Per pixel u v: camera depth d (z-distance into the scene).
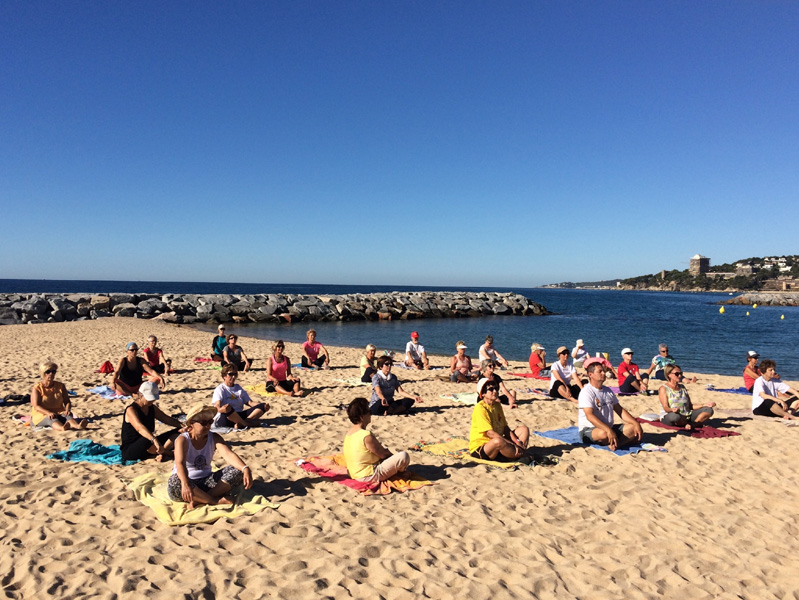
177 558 3.83
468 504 5.04
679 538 4.42
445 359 18.39
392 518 4.63
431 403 9.91
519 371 14.60
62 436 7.03
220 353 14.57
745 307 73.00
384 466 5.34
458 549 4.11
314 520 4.54
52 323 26.91
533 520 4.71
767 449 7.04
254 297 40.56
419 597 3.43
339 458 6.20
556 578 3.71
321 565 3.79
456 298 49.94
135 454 5.96
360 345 23.86
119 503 4.78
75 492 5.07
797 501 5.27
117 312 32.84
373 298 45.28
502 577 3.73
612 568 3.91
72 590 3.39
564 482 5.69
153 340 12.16
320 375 13.16
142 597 3.30
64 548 3.94
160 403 9.27
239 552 3.96
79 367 13.09
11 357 14.64
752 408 9.25
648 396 11.17
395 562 3.84
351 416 5.48
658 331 32.25
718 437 7.61
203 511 4.59
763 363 9.13
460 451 6.61
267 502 4.82
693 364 19.28
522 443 6.52
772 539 4.46
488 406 6.39
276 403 9.48
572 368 10.77
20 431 7.23
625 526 4.63
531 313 50.81
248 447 6.72
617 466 6.22
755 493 5.47
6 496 4.95
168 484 4.74
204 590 3.39
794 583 3.78
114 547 3.98
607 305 76.38
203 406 4.76
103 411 8.56
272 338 26.97
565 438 7.41
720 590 3.66
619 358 20.66
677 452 6.85
